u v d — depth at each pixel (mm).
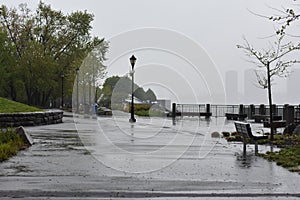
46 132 19500
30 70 59031
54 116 26500
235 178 8797
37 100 62094
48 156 11625
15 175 8836
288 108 23625
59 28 62906
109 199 7145
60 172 9227
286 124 21359
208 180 8570
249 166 10359
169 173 9297
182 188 7867
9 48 58938
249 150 13617
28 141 14148
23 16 61656
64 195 7328
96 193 7453
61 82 61531
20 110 24031
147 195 7383
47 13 62062
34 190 7594
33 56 58781
